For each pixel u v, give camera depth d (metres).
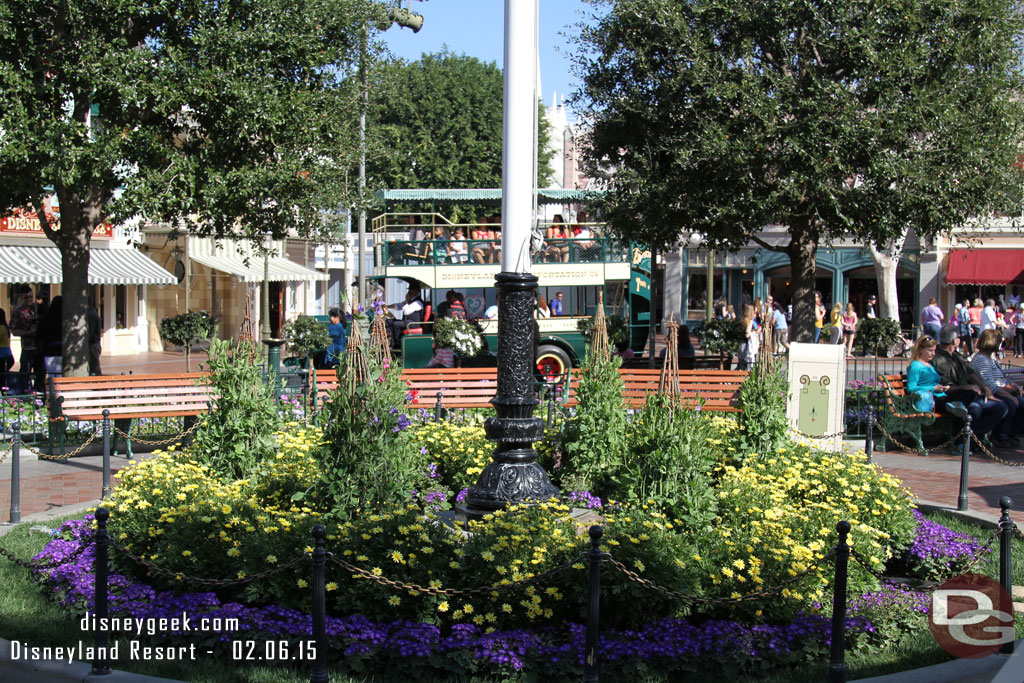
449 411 14.05
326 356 23.50
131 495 7.38
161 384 13.45
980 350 13.99
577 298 20.73
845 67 16.69
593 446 9.22
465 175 46.75
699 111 16.64
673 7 16.62
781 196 16.48
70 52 14.07
